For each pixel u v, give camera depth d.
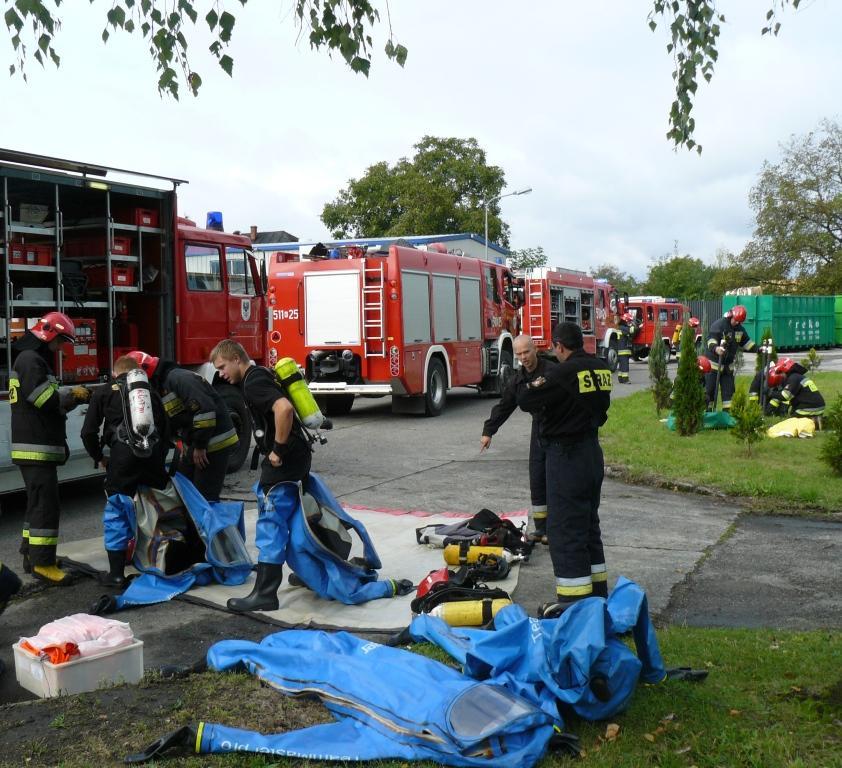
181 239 9.55
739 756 3.30
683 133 5.62
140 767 3.29
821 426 12.70
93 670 4.11
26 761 3.32
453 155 49.59
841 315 42.72
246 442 10.24
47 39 4.33
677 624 5.21
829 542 7.14
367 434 13.55
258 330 11.09
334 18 4.79
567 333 5.03
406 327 14.82
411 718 3.47
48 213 8.83
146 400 5.95
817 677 4.10
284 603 5.55
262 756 3.38
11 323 8.09
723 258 63.16
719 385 13.31
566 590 4.95
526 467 10.63
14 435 6.00
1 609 4.85
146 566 5.96
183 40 4.64
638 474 9.73
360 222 49.50
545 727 3.40
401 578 6.09
